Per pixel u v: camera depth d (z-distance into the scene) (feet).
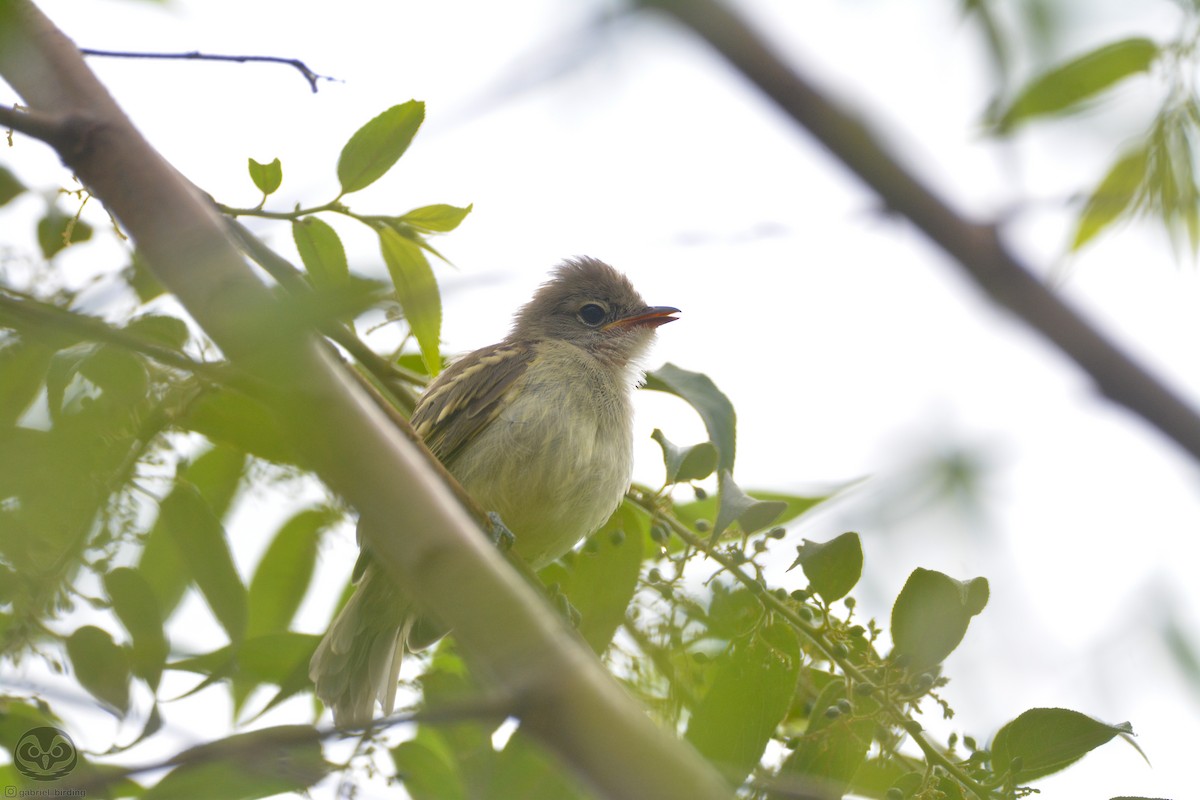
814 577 24.53
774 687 24.25
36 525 21.43
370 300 16.02
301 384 16.01
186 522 25.81
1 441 21.01
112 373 21.76
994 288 19.49
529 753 23.82
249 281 16.10
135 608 23.11
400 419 21.85
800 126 17.22
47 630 22.48
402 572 16.76
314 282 25.23
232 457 27.94
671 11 14.43
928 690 23.31
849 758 23.38
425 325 25.93
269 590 30.32
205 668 26.58
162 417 22.27
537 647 15.98
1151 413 19.88
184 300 16.35
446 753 26.25
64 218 25.64
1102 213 26.71
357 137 25.00
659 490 31.14
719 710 24.07
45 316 18.76
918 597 23.54
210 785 21.62
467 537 16.26
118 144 17.49
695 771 15.94
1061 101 26.43
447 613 16.16
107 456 21.76
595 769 15.80
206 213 16.94
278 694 27.61
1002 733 23.40
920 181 18.51
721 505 25.62
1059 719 23.21
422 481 16.29
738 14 15.66
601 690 15.98
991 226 19.08
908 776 23.32
